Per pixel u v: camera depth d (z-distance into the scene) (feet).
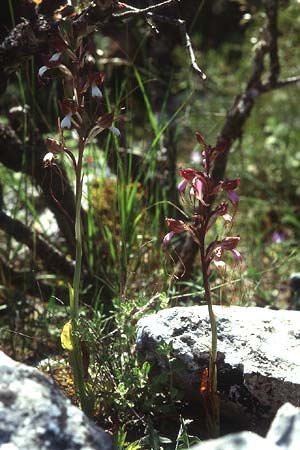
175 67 21.50
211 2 28.94
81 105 10.31
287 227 20.89
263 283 17.20
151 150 15.56
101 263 15.21
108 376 11.22
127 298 13.16
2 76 13.01
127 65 16.35
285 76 24.56
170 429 10.92
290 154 23.70
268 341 10.96
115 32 18.45
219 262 10.14
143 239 15.48
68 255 16.87
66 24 11.02
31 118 15.20
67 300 15.07
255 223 20.53
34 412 8.16
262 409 10.43
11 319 14.43
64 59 11.69
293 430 8.14
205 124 23.54
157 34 11.13
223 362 10.65
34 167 14.79
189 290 15.29
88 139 10.41
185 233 16.15
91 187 17.20
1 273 15.47
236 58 29.32
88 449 8.00
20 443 7.96
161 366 10.99
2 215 15.08
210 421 10.47
